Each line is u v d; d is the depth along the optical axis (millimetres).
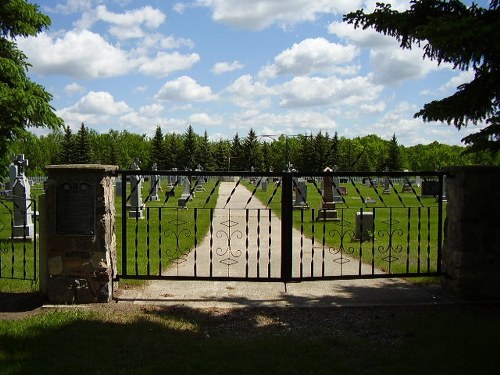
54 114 11984
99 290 5934
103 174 5902
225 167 82125
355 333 4926
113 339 4570
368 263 8664
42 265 6066
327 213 16125
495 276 6191
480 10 5641
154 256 9156
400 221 15375
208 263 8750
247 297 6320
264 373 3889
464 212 6164
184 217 16766
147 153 104125
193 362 4062
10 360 4047
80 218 5887
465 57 5320
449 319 5301
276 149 91062
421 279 7348
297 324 5234
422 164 92625
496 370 3926
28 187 11891
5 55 12227
